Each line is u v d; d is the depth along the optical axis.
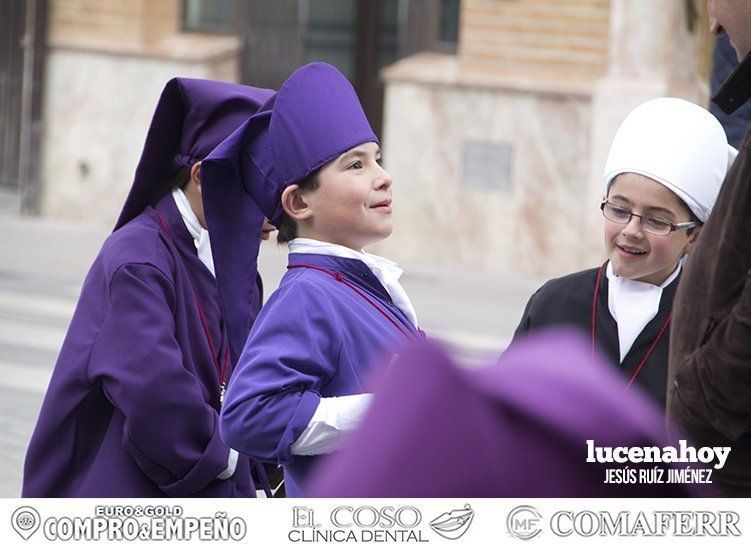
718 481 3.69
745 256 3.57
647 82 19.50
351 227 4.65
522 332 5.39
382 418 1.06
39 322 15.84
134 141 23.31
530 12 20.42
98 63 23.41
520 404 1.05
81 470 5.30
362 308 4.56
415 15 22.11
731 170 3.69
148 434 5.07
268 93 5.65
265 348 4.38
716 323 3.62
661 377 4.94
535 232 20.62
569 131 20.25
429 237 21.36
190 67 22.88
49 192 23.97
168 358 5.11
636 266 4.91
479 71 20.86
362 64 23.25
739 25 4.04
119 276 5.23
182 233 5.52
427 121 21.22
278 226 4.94
